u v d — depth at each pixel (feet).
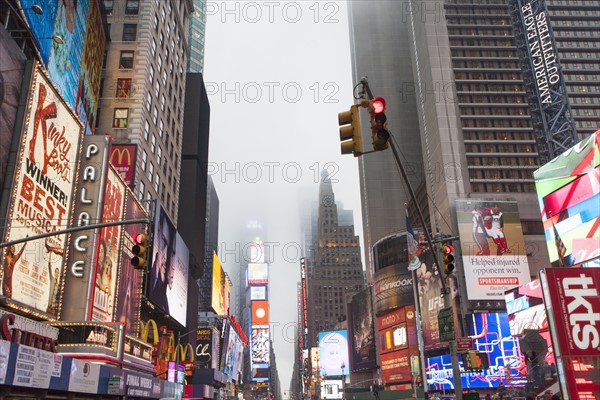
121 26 203.82
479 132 376.89
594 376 60.70
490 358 279.28
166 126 232.73
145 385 136.05
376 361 439.63
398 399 205.46
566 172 237.25
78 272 118.01
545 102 368.68
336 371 510.17
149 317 187.11
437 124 379.55
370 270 567.59
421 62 428.97
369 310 461.78
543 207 249.96
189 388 232.32
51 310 106.83
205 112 341.00
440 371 304.30
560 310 63.21
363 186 614.75
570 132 350.43
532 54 382.22
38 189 100.63
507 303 246.68
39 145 101.09
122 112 188.85
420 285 343.87
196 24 594.24
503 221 326.65
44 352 80.12
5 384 68.80
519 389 225.76
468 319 293.23
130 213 153.17
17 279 92.53
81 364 94.27
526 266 317.22
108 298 131.34
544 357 193.06
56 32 122.52
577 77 385.91
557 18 402.11
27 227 96.17
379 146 39.17
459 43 407.64
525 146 372.79
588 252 216.54
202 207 318.24
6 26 102.32
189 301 263.29
